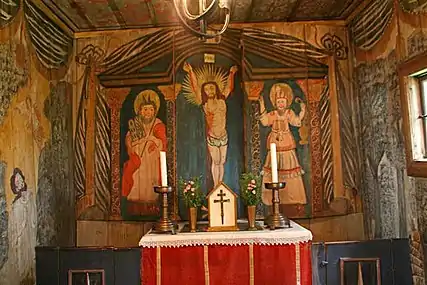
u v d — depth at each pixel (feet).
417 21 7.77
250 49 11.30
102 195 11.07
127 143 11.18
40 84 9.29
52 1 9.52
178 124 11.19
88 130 11.17
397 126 8.75
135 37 11.40
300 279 8.18
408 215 8.38
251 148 11.09
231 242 8.32
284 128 11.14
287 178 10.99
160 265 8.23
